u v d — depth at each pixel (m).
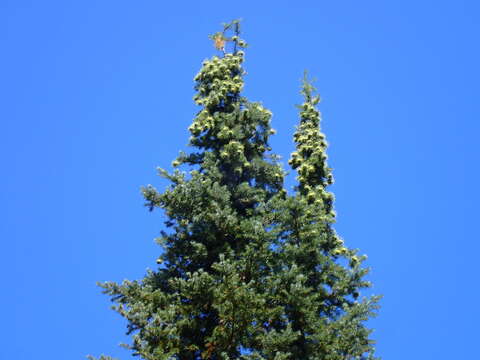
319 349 18.03
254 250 18.64
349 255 21.67
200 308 18.11
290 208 19.83
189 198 19.36
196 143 23.23
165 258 19.75
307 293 19.16
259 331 17.62
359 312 18.62
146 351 16.03
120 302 17.95
